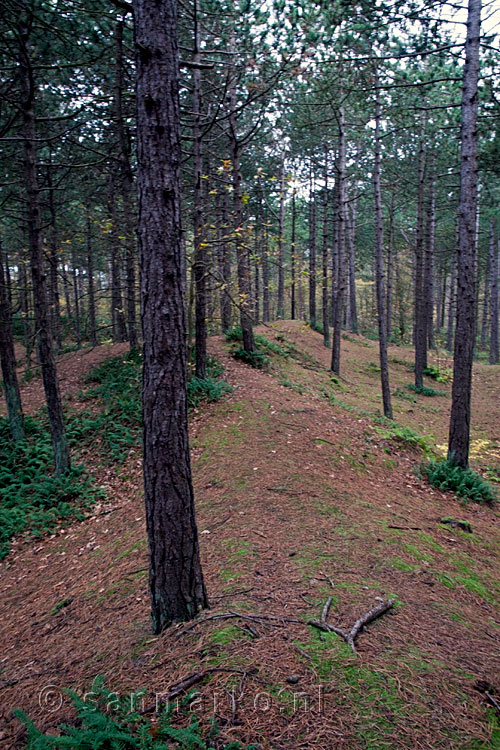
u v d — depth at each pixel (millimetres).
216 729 2721
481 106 11445
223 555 5414
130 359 15281
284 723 2791
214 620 3908
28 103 7832
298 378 16688
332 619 3977
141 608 4695
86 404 13055
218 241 10516
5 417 12305
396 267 34188
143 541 6492
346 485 7984
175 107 3393
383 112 12781
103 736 2574
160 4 3268
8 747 3125
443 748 2670
